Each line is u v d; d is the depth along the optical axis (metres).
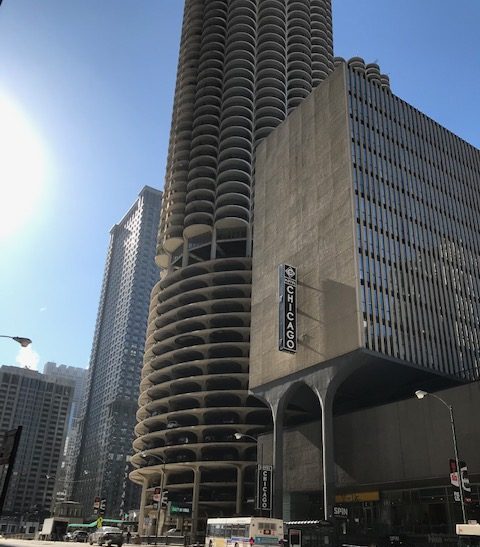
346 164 72.25
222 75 143.62
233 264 116.50
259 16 153.75
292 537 41.28
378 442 59.38
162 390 112.44
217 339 110.69
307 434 68.56
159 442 112.94
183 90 144.75
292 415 97.19
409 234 73.50
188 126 139.50
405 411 57.75
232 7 154.38
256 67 143.00
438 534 49.38
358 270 64.62
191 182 128.50
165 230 128.88
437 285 73.12
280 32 150.12
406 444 56.50
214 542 45.62
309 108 84.81
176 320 118.62
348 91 78.25
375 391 73.06
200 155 132.38
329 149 76.81
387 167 76.31
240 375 101.44
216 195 125.44
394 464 56.97
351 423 63.25
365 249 66.88
